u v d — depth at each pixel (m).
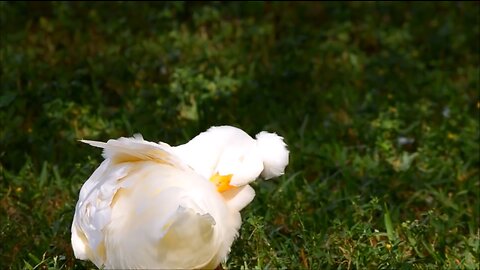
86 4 16.28
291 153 12.16
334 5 17.23
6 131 12.28
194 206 7.16
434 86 14.73
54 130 12.41
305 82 14.62
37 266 8.99
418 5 17.61
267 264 9.34
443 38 16.44
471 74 15.38
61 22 15.73
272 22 16.66
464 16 17.48
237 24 16.38
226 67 14.68
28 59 14.38
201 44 15.34
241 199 8.02
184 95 13.37
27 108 13.06
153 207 7.18
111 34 15.47
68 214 10.20
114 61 14.41
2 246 9.80
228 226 7.62
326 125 13.17
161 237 7.05
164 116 12.93
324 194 11.16
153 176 7.41
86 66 14.30
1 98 12.41
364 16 17.20
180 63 14.61
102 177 7.68
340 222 10.00
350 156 12.28
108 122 12.79
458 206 11.16
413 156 12.21
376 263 9.39
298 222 10.36
